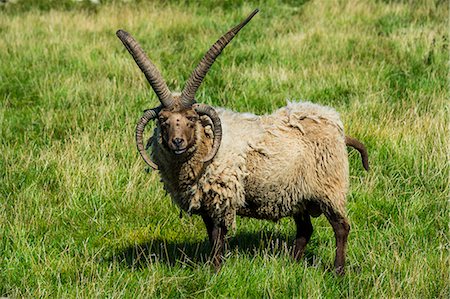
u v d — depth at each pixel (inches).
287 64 1812.3
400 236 979.3
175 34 2249.0
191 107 843.4
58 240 1005.2
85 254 927.0
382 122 1327.5
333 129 907.4
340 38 2025.1
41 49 2028.8
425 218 1051.3
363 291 845.8
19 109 1589.6
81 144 1280.8
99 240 1005.2
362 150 968.3
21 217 1033.5
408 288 834.8
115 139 1300.4
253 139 885.8
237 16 2454.5
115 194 1119.0
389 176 1170.6
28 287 855.7
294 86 1611.7
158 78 839.1
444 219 1037.2
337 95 1573.6
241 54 1908.2
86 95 1625.2
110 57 1910.7
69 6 2827.3
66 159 1218.0
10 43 2114.9
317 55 1903.3
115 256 948.6
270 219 934.4
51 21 2423.7
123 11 2583.7
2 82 1768.0
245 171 883.4
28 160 1224.2
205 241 991.0
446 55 1801.2
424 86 1609.3
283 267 857.5
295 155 888.9
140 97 1558.8
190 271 888.3
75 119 1422.2
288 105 932.6
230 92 1594.5
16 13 2699.3
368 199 1094.4
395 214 1065.5
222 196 876.0
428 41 1898.4
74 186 1136.8
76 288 816.3
